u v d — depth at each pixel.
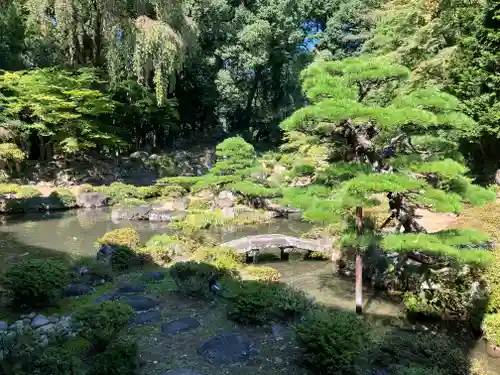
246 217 15.41
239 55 29.08
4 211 15.75
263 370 4.58
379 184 5.61
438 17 15.64
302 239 10.64
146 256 9.18
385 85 7.97
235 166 16.28
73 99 20.30
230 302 6.25
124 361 4.33
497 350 5.61
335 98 6.08
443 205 6.07
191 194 19.97
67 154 21.25
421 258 7.02
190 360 4.73
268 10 29.72
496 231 8.27
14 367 4.17
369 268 8.64
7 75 19.03
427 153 7.07
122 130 25.14
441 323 6.60
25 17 21.02
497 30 12.89
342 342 4.49
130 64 21.78
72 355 4.39
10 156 18.14
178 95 31.02
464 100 13.30
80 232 13.26
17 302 6.24
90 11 19.75
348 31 31.47
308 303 6.23
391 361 4.96
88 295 6.87
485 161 14.15
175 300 6.70
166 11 21.92
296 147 22.14
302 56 31.69
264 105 34.34
